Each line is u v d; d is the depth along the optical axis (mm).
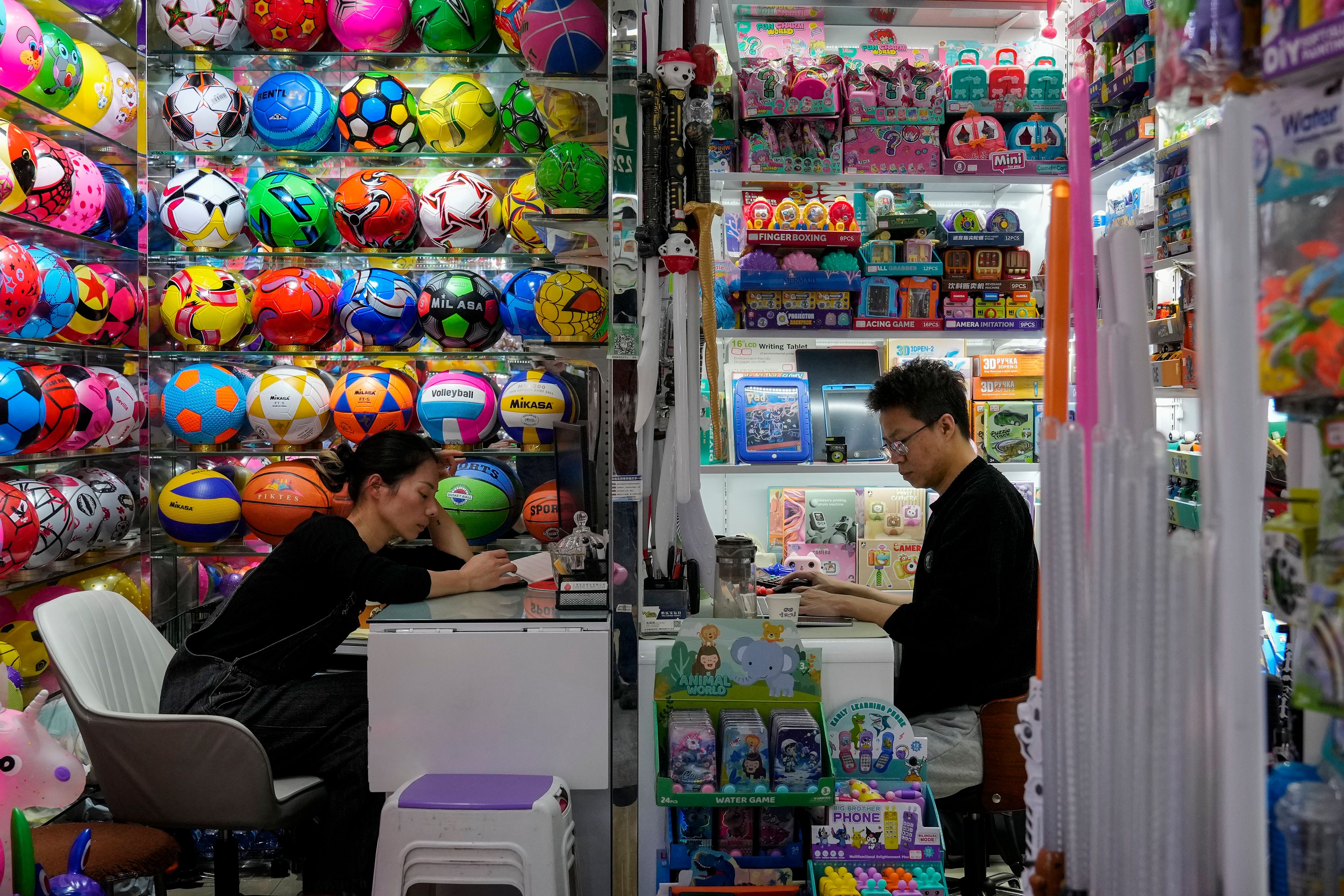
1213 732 934
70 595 2414
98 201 3117
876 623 2285
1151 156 3256
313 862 2303
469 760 2146
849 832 1929
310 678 2486
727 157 3510
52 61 2934
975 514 2309
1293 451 1055
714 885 1952
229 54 3420
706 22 2256
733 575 2141
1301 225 896
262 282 3316
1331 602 878
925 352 3814
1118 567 937
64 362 3193
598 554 2295
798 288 3486
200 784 2117
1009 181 3561
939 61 3668
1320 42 838
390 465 2627
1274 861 919
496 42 3432
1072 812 983
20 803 1865
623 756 2135
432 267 3557
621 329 2162
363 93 3326
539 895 1946
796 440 3576
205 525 3264
